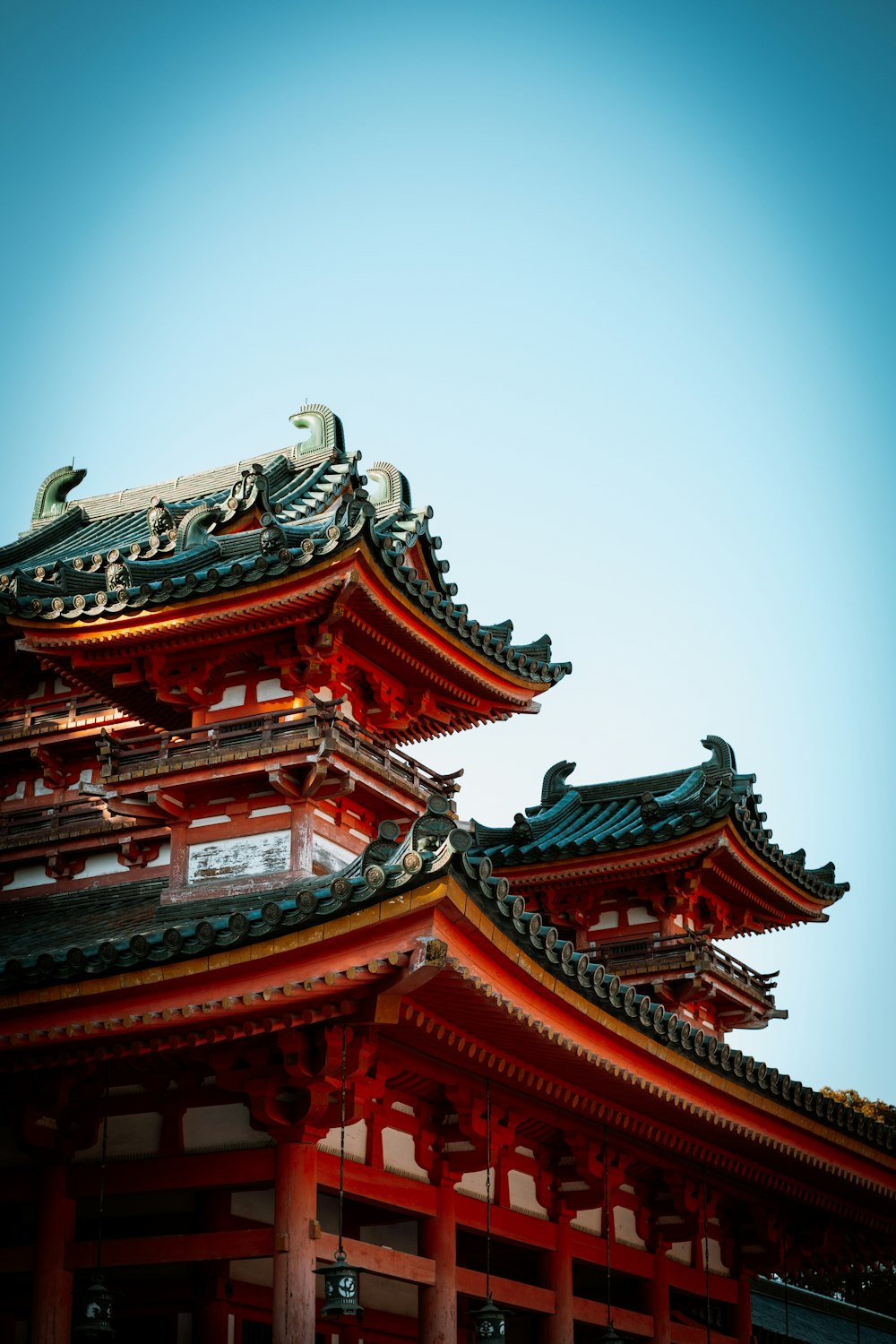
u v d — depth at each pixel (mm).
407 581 27562
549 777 42156
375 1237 25688
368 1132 22703
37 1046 20391
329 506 33156
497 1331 22172
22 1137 21812
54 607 27641
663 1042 23156
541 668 31844
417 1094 23406
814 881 39312
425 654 29406
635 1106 25047
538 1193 26672
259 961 18781
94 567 29688
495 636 30578
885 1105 67688
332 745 26203
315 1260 20875
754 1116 26250
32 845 30219
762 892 38656
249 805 27141
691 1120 25625
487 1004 19922
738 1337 32781
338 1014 19422
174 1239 21297
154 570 27875
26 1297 23547
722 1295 32469
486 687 30953
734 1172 28859
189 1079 21750
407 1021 20359
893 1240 34125
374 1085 22016
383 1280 27047
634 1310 30078
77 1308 21562
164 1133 21969
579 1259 27719
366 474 33875
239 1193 22750
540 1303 26219
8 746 31656
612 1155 27297
